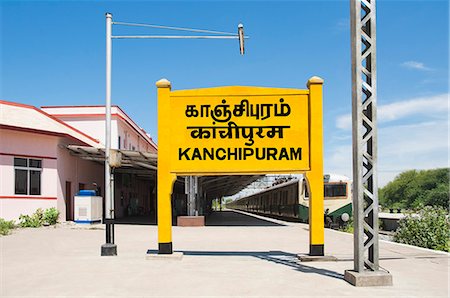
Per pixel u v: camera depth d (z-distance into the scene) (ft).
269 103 36.19
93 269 30.35
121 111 122.01
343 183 92.17
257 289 23.91
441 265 32.48
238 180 119.44
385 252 40.04
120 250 41.22
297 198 95.30
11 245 45.78
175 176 36.06
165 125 36.29
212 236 57.36
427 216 49.93
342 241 51.29
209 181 105.91
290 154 35.83
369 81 26.43
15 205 73.15
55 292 23.31
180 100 36.50
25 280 26.53
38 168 77.30
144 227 75.20
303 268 30.81
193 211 82.33
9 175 72.69
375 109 26.22
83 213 79.15
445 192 215.92
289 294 22.76
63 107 117.29
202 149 36.11
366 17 26.55
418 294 22.77
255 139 35.99
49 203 77.71
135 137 146.51
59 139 80.79
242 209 259.80
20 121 78.38
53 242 48.88
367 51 26.40
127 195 129.08
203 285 24.95
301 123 36.06
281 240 51.75
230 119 36.19
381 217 102.78
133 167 103.04
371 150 26.21
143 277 27.35
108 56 39.50
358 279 24.62
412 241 49.19
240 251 40.73
